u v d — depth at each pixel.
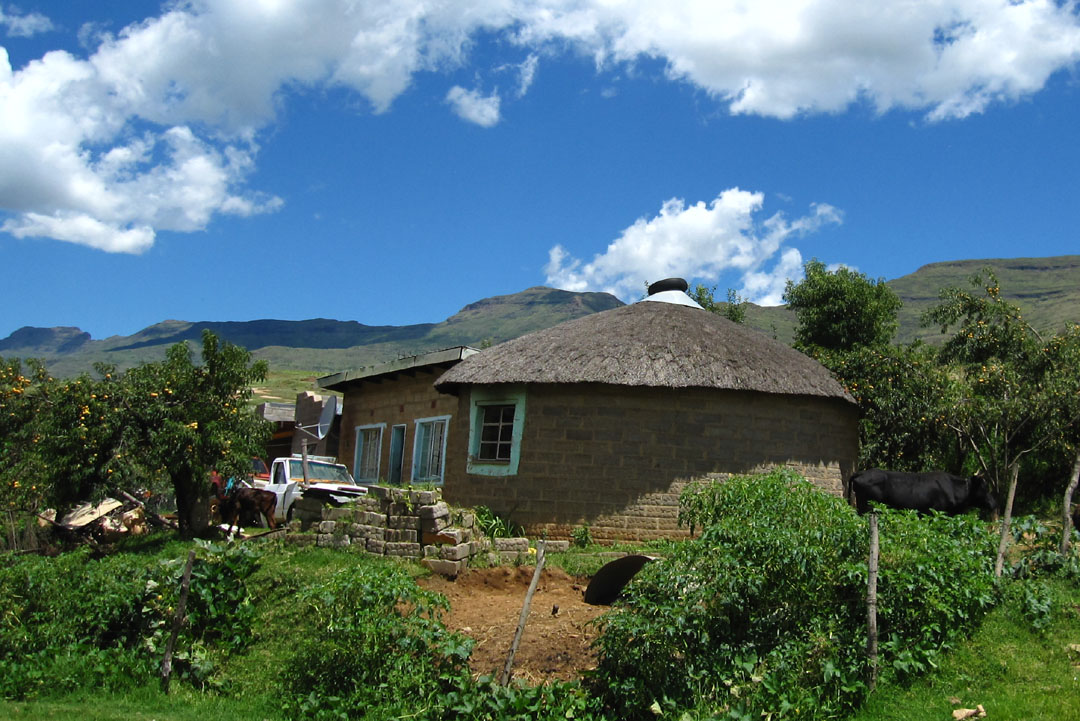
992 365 18.55
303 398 29.19
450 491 17.19
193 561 10.91
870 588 8.23
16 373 18.84
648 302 18.58
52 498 15.68
